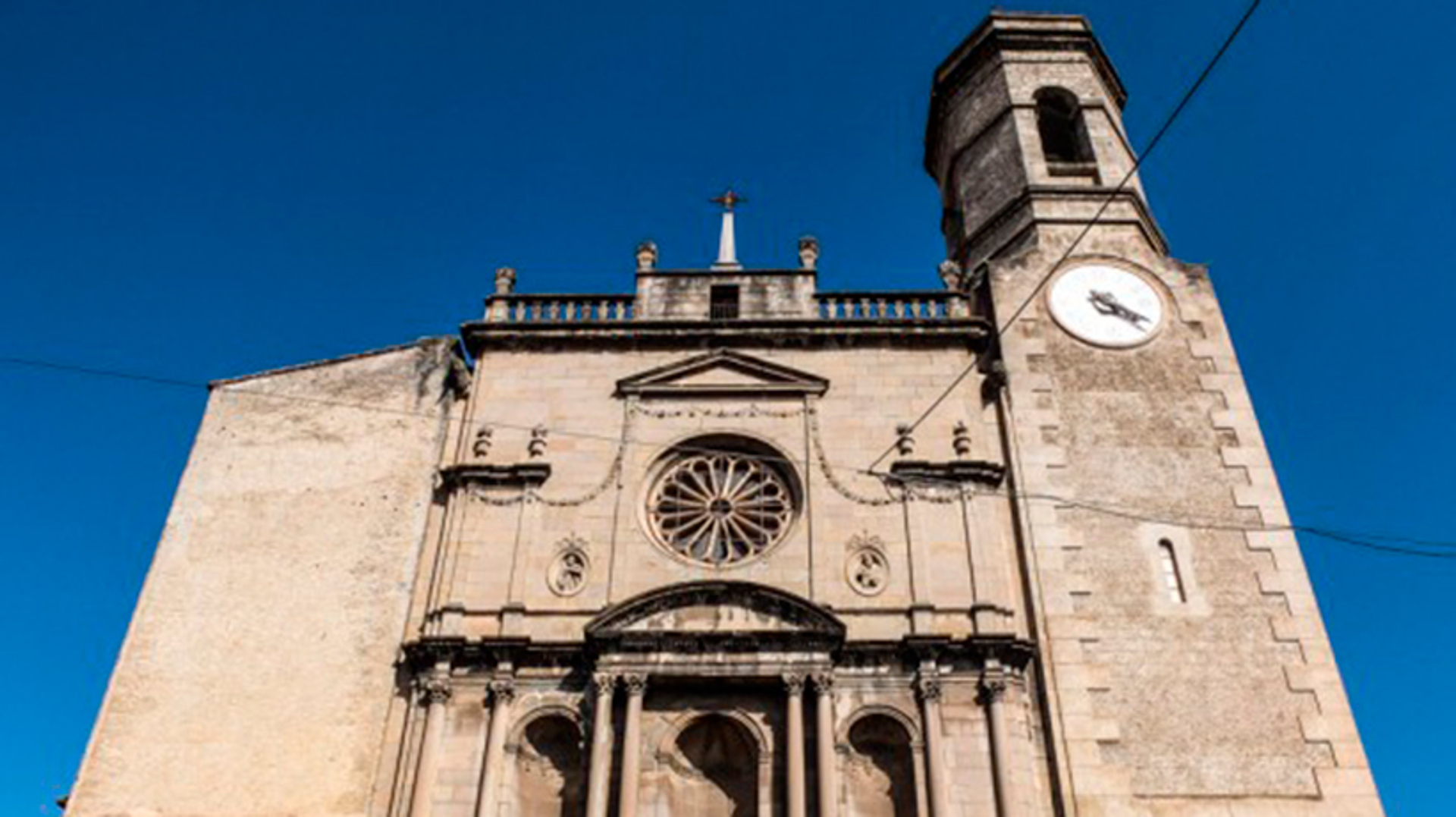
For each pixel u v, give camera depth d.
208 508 21.45
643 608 19.33
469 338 24.02
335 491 21.73
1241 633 19.83
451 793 18.14
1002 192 27.89
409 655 19.45
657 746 18.59
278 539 21.06
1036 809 18.05
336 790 18.39
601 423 22.61
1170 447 22.23
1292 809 18.06
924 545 20.62
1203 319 24.45
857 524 20.98
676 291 25.08
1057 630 19.83
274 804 18.28
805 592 20.14
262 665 19.61
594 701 18.67
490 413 22.89
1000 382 23.06
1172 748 18.62
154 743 18.81
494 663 19.31
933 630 19.58
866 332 23.66
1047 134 30.66
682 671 18.73
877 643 19.20
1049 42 30.44
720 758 19.30
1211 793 18.22
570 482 21.72
